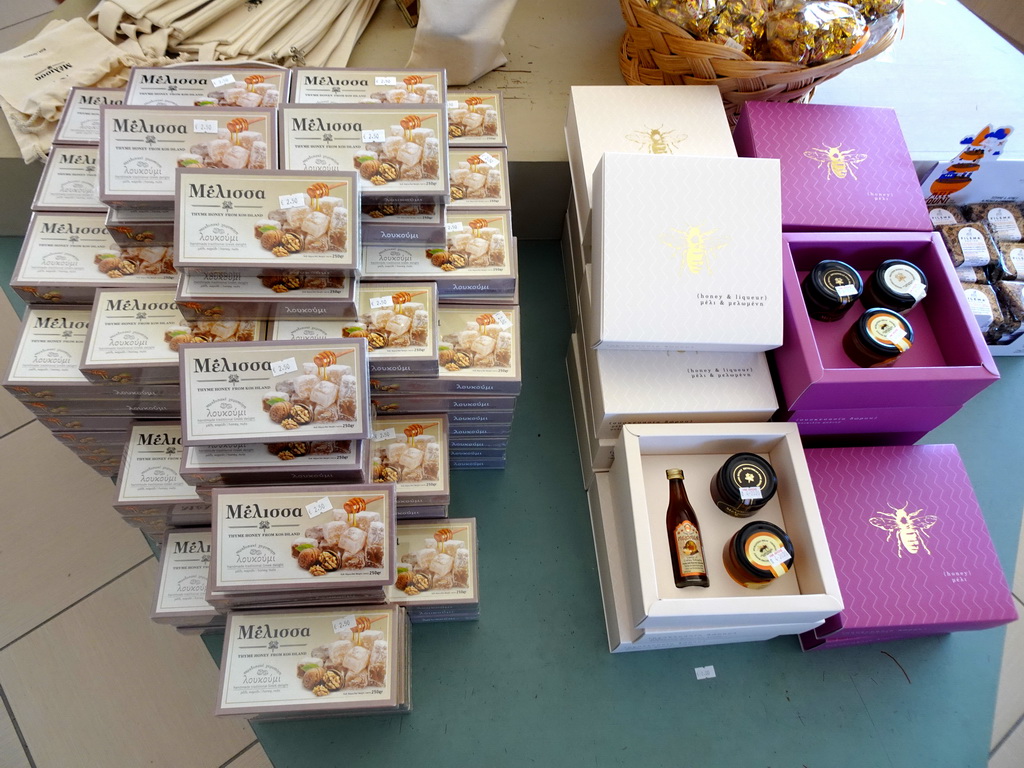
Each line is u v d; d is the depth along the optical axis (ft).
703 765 2.55
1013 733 2.64
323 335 2.16
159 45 2.82
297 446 2.05
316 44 2.99
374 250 2.31
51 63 2.76
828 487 2.49
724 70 2.66
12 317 3.09
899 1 2.69
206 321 2.13
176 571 2.36
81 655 2.60
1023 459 3.08
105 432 2.42
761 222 2.38
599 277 2.34
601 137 2.63
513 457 3.00
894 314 2.38
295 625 2.17
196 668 2.60
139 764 2.47
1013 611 2.35
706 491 2.48
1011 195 3.21
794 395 2.38
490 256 2.35
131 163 2.09
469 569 2.49
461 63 2.97
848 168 2.63
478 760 2.52
